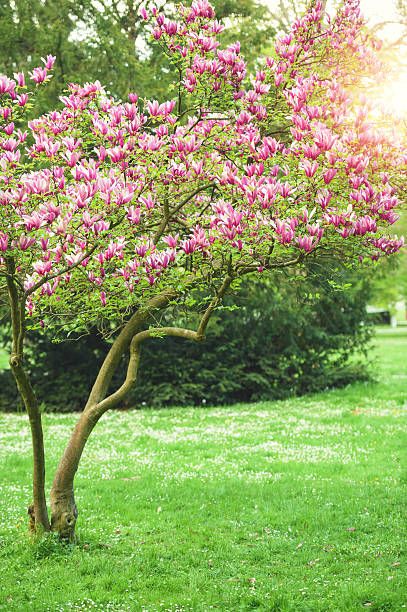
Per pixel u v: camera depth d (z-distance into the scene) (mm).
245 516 9148
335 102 7172
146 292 6914
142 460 12383
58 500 7918
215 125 7410
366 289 20406
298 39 7883
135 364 7949
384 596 6520
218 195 8086
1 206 5953
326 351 20797
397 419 15773
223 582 7066
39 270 6520
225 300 18312
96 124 6723
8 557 7602
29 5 16953
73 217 6270
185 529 8664
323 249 6875
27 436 14914
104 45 16500
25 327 7672
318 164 6273
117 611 6375
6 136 6492
